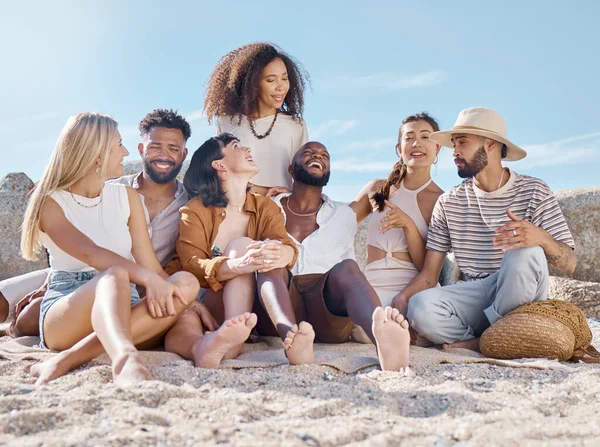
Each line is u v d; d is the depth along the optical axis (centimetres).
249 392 257
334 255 455
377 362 330
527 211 434
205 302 385
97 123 351
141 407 217
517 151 445
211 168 397
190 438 191
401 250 486
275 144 526
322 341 409
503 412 231
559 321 373
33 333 405
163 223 439
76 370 295
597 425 218
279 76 521
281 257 349
